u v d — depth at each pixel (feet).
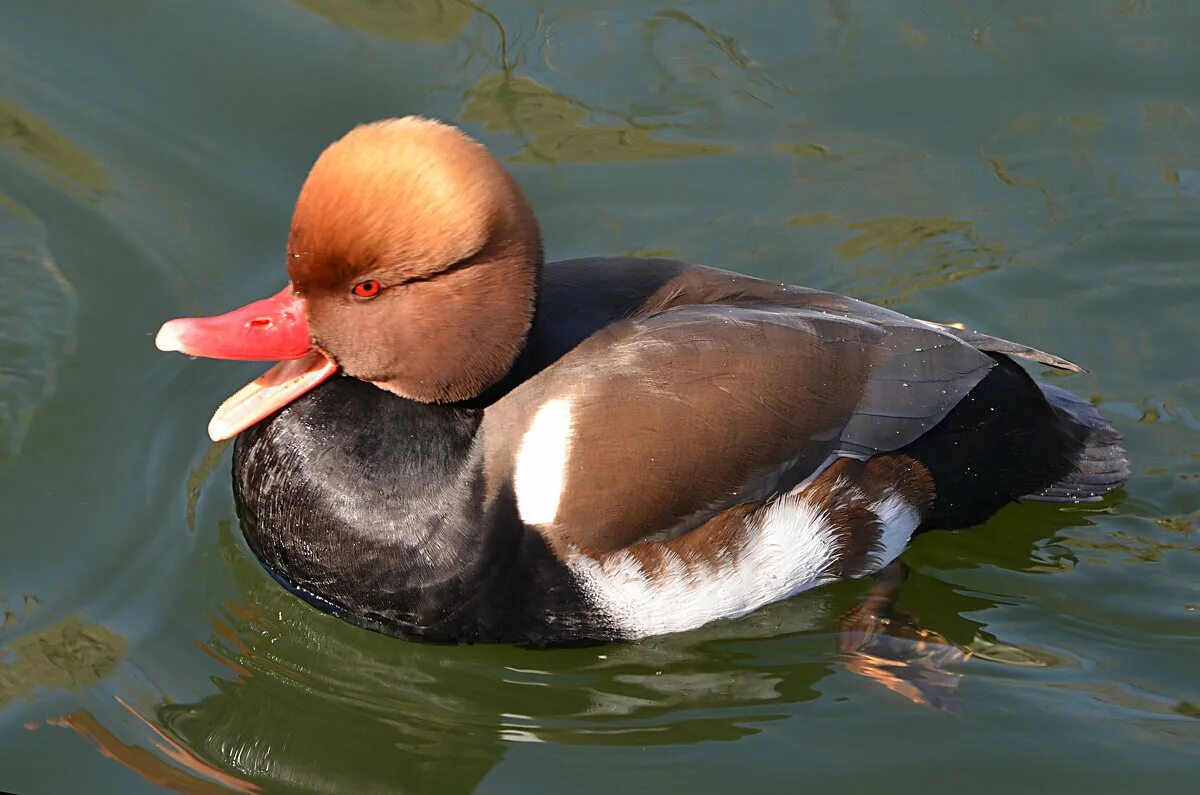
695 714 27.84
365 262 24.40
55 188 36.52
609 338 26.48
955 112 39.99
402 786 26.20
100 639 28.02
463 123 38.50
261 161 37.47
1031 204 37.58
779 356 26.58
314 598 28.14
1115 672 28.50
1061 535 31.22
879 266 36.06
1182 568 30.48
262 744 26.76
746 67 40.83
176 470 31.37
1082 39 41.81
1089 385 33.83
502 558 26.04
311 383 26.48
